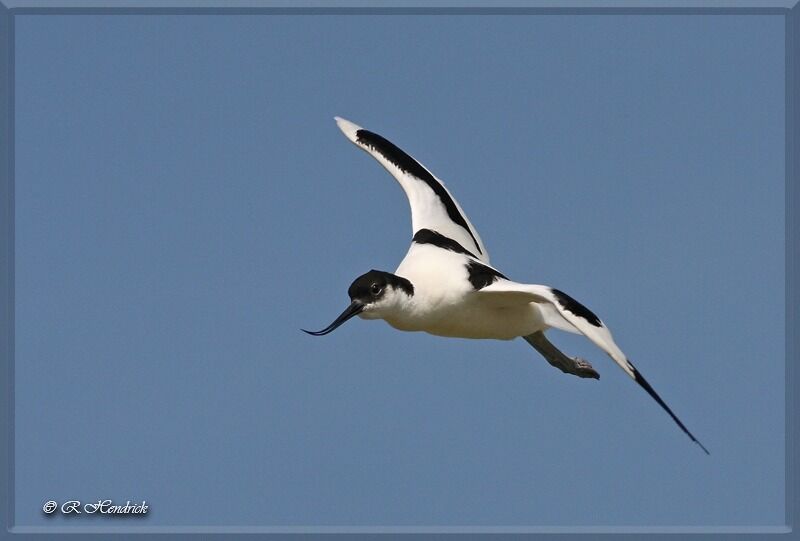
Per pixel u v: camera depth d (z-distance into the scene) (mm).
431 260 13578
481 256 14523
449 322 13500
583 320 12469
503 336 13844
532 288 12820
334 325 12852
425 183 15258
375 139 15820
